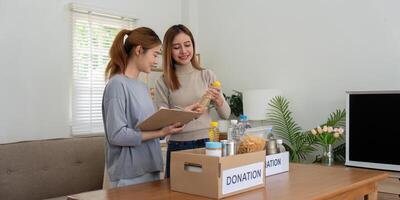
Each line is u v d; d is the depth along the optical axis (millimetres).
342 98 3684
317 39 3859
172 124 1809
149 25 4578
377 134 3123
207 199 1329
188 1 4922
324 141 3391
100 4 4070
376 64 3477
